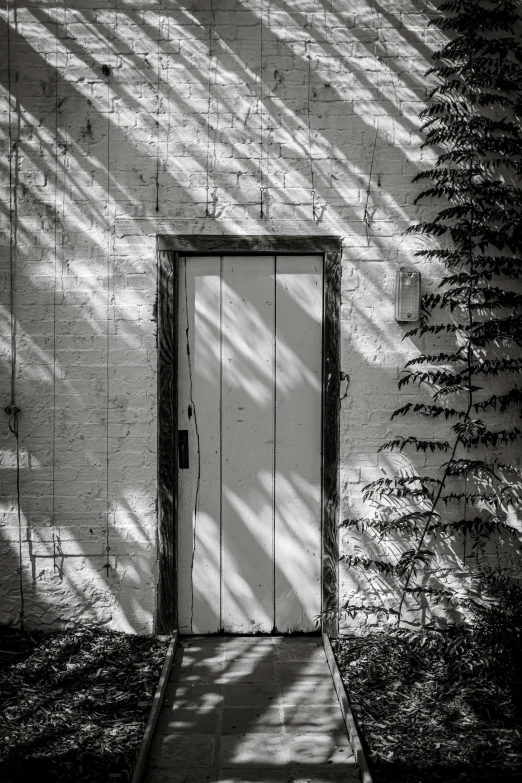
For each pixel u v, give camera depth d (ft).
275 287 12.00
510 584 11.99
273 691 10.16
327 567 11.97
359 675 10.57
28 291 11.76
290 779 8.20
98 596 11.89
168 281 11.76
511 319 11.65
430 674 10.60
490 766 8.41
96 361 11.81
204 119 11.76
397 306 11.80
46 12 11.67
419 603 12.02
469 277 11.66
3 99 11.71
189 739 8.93
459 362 12.01
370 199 11.87
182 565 12.04
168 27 11.71
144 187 11.76
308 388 12.05
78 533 11.85
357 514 11.96
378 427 11.96
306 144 11.82
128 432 11.85
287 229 11.83
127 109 11.72
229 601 12.08
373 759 8.54
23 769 8.21
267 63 11.76
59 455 11.84
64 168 11.75
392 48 11.84
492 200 11.82
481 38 11.60
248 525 12.05
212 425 12.01
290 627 12.10
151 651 11.32
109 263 11.78
